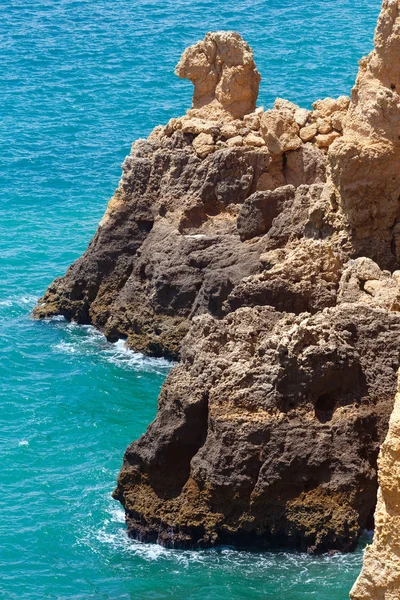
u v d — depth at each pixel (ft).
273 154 307.99
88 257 319.47
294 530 221.46
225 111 324.19
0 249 349.00
